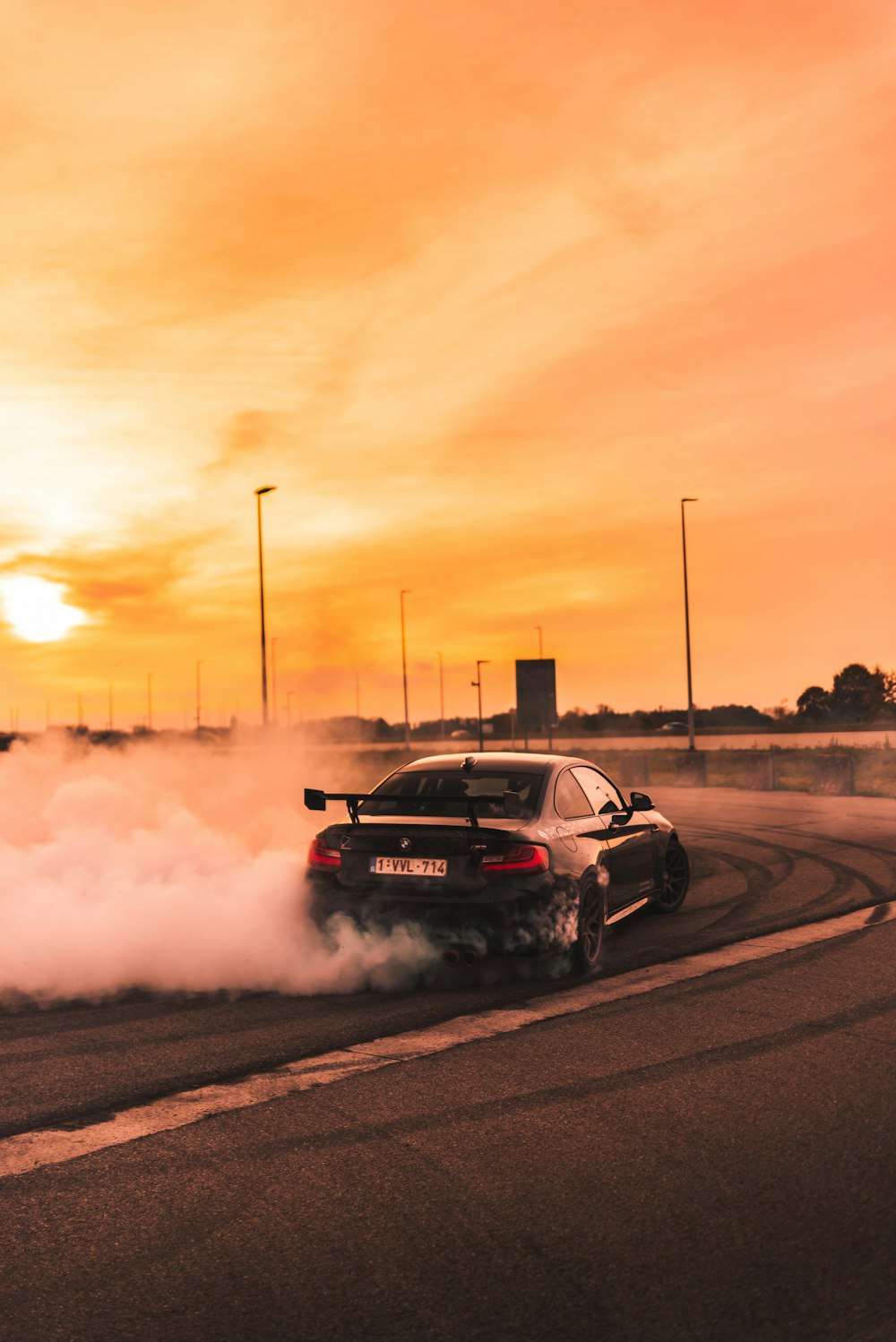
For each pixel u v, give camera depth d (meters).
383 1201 3.66
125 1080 4.97
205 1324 2.92
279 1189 3.77
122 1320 2.95
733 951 7.69
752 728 124.81
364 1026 5.87
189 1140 4.23
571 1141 4.18
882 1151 4.04
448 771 7.79
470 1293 3.07
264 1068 5.14
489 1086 4.84
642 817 8.91
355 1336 2.86
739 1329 2.87
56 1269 3.22
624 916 8.09
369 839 6.97
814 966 7.16
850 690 136.00
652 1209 3.58
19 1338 2.86
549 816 7.21
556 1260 3.25
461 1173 3.89
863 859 12.72
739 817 18.81
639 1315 2.94
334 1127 4.36
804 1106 4.53
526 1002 6.36
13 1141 4.23
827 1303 2.99
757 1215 3.53
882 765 31.30
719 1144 4.13
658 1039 5.53
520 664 48.41
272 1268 3.22
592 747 71.00
